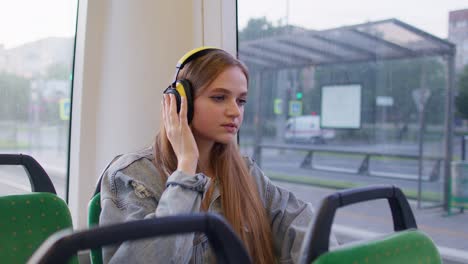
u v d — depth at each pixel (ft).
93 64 6.08
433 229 9.18
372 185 2.50
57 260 1.60
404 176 15.20
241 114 3.79
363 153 17.19
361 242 2.20
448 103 11.64
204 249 3.66
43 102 6.37
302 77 15.96
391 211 2.67
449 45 9.82
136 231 1.74
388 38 10.32
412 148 14.51
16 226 3.47
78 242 1.65
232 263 1.85
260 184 4.26
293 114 19.20
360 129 16.29
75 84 6.23
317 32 10.05
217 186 3.92
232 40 6.60
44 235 3.56
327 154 19.12
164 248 3.15
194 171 3.57
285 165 21.98
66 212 3.69
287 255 3.81
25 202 3.54
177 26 6.23
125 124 6.13
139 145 6.19
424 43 10.12
